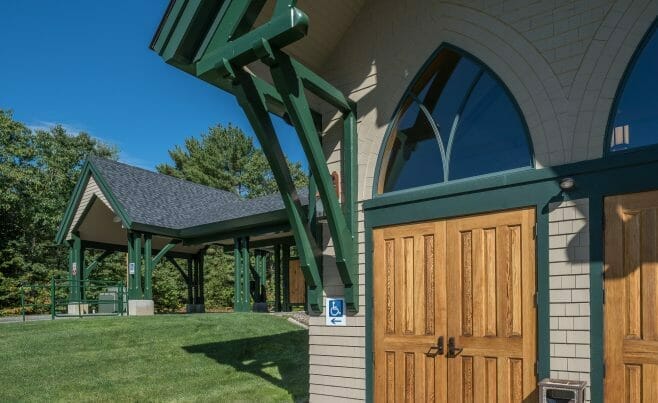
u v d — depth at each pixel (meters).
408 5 5.45
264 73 5.73
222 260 27.59
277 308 18.00
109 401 6.15
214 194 21.64
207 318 12.34
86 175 16.61
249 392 6.54
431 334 4.80
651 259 3.78
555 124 4.31
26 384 6.76
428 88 5.29
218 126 40.03
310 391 5.63
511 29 4.67
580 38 4.27
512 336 4.32
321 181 4.98
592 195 4.05
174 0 4.66
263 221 14.24
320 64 6.02
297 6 5.38
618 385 3.80
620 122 4.07
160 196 18.22
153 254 19.11
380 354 5.14
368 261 5.33
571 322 4.04
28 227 23.61
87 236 17.64
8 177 22.66
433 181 5.08
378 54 5.61
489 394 4.38
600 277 3.94
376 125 5.52
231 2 4.58
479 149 4.83
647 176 3.84
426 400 4.76
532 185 4.35
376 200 5.34
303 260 5.43
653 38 4.02
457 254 4.72
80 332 10.03
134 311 14.78
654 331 3.72
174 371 7.69
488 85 4.86
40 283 22.39
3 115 24.27
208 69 4.59
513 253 4.40
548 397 3.76
